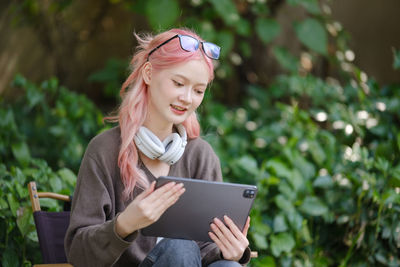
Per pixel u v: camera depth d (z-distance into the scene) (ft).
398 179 11.49
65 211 8.78
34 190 8.66
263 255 11.06
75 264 6.98
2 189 9.95
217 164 8.28
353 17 18.89
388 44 18.08
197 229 7.02
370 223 11.57
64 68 21.80
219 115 15.62
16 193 10.05
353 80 17.11
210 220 7.00
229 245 7.01
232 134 15.53
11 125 12.46
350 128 13.26
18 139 12.53
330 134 12.92
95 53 22.82
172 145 7.56
